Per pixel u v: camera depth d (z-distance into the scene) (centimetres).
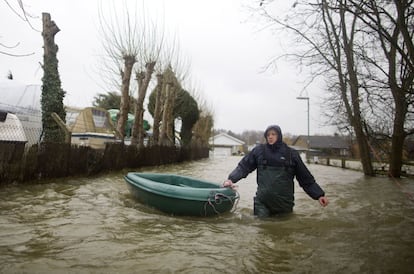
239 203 662
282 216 529
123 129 1372
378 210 605
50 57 1009
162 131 2086
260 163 530
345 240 400
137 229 430
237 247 367
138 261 313
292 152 527
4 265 287
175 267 302
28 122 1137
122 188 790
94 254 326
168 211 532
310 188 525
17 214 480
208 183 673
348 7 571
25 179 743
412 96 732
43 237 374
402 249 366
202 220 503
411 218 532
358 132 1603
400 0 541
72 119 1697
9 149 698
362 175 1602
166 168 1617
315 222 494
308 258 335
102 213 513
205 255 337
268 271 300
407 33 562
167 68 2058
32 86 1377
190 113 2903
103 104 3183
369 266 314
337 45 1195
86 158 963
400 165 1447
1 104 1114
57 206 549
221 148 7681
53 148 823
